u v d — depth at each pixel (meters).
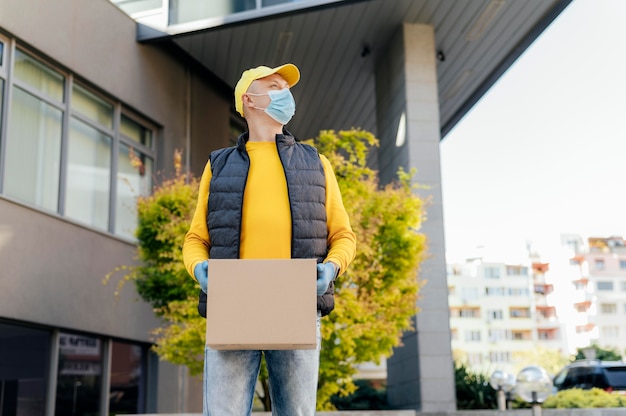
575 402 8.58
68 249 8.11
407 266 7.58
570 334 90.88
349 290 6.90
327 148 7.94
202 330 6.67
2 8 7.41
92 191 8.84
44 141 8.05
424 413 8.40
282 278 1.93
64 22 8.35
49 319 7.69
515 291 90.38
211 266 1.94
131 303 9.22
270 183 2.26
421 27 10.62
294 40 10.70
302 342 1.90
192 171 10.87
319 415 6.75
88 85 8.87
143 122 9.98
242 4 9.47
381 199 7.64
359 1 9.28
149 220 7.78
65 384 8.15
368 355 7.34
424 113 10.36
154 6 9.81
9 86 7.50
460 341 88.00
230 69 11.30
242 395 2.14
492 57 11.66
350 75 12.12
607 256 93.94
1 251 7.09
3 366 8.98
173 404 9.98
